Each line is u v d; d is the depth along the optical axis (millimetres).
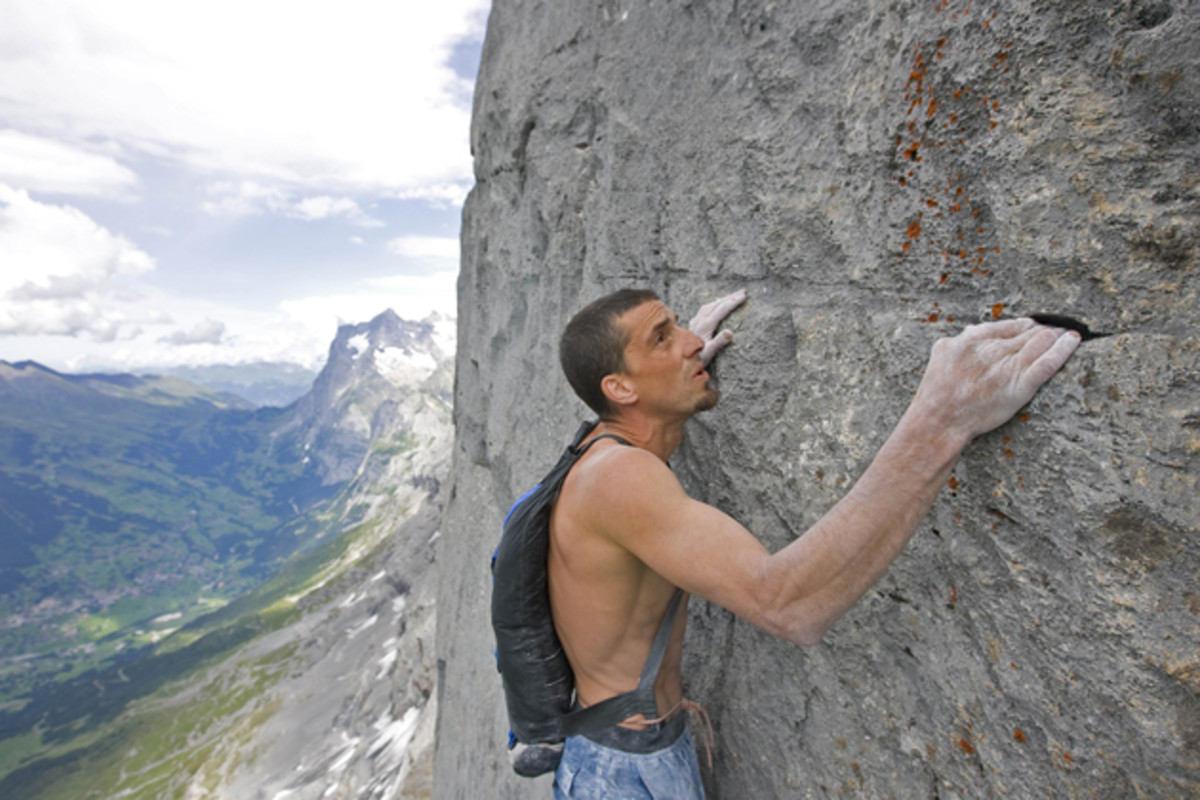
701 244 2307
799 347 1908
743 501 2111
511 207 4016
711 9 2283
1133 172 1221
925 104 1529
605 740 1761
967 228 1484
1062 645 1330
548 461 3588
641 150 2639
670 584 1691
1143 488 1185
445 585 6270
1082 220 1278
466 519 5773
